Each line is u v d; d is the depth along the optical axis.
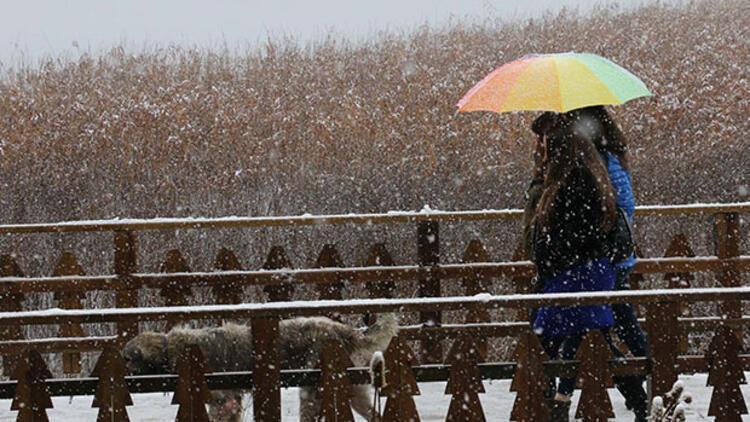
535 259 6.72
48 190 15.84
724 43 22.17
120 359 5.80
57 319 5.72
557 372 5.98
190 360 5.81
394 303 5.77
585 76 6.71
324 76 20.56
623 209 6.70
